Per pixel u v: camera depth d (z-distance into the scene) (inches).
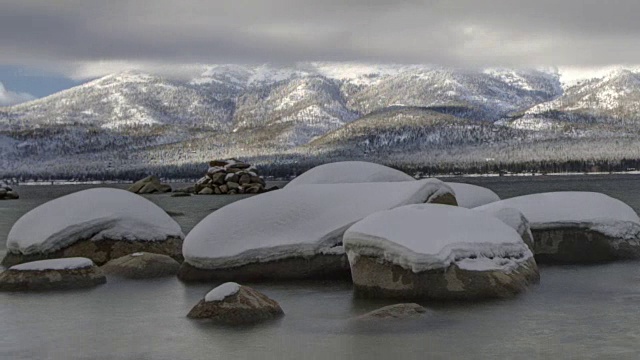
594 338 407.5
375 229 526.6
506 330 426.0
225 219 625.9
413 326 437.4
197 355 386.3
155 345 407.5
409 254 508.4
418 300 504.7
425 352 383.2
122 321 466.9
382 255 521.3
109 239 673.6
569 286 555.5
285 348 395.5
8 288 571.8
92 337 427.8
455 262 507.5
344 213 612.7
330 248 597.9
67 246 667.4
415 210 538.0
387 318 454.9
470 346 393.4
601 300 506.0
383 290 520.1
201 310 470.6
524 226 644.1
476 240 523.8
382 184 646.5
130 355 389.1
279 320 462.0
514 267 536.4
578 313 466.9
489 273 512.4
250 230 613.9
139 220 687.1
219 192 3147.1
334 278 596.4
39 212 690.2
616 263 669.3
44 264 587.5
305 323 451.8
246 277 600.7
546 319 451.5
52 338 427.5
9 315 488.1
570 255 686.5
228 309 464.8
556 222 692.7
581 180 5032.0
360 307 495.2
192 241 620.7
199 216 1582.2
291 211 619.2
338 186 646.5
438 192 645.9
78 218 672.4
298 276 597.3
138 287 584.7
